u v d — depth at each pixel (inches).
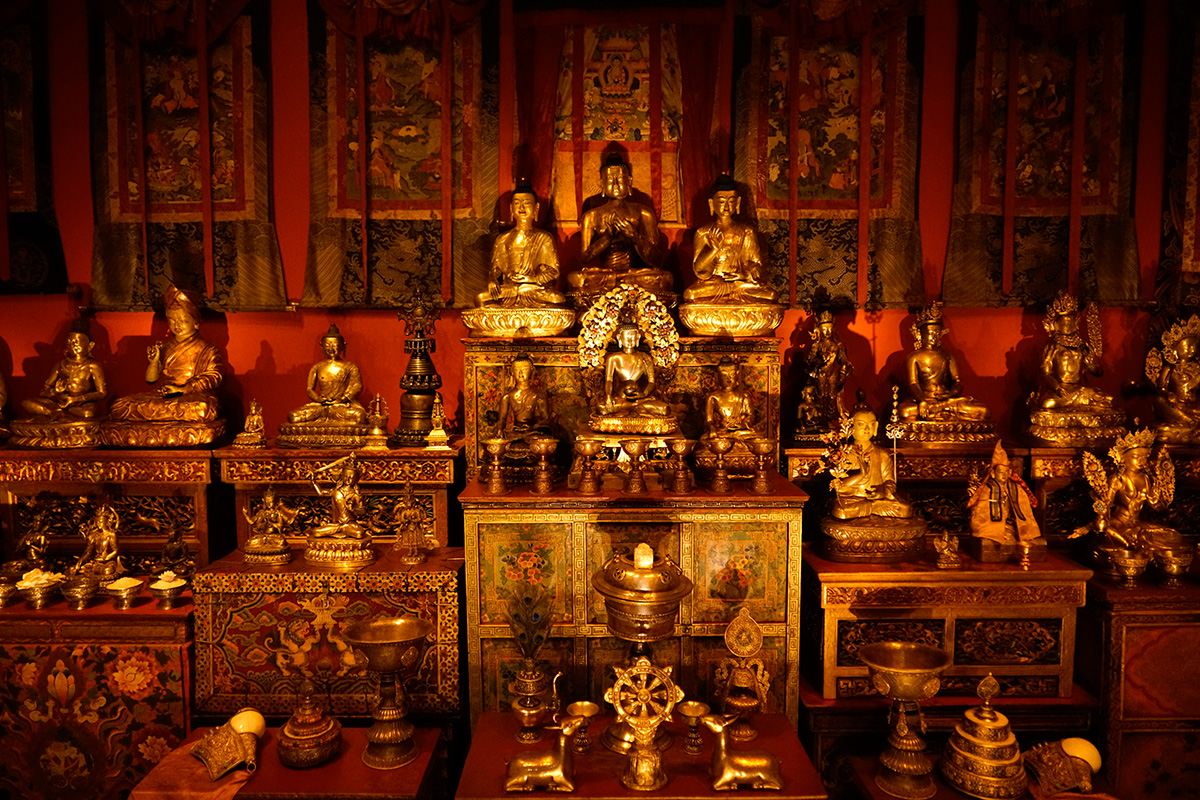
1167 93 150.2
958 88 150.6
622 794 105.7
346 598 127.0
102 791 129.1
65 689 128.0
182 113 151.9
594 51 151.7
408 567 128.4
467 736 135.3
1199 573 137.0
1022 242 152.5
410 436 138.6
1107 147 151.3
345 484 130.8
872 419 134.2
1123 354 155.8
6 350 155.7
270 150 152.3
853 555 130.4
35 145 151.3
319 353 156.9
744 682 116.9
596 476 128.3
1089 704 128.0
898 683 109.2
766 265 152.5
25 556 143.2
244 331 155.9
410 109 151.6
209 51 150.9
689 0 149.6
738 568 126.7
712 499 124.6
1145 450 134.7
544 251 140.7
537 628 118.6
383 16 149.1
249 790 107.7
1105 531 135.2
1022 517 131.7
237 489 140.9
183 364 142.9
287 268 154.0
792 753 114.0
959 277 152.7
